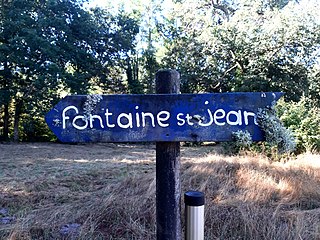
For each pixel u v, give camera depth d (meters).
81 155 7.30
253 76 9.56
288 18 9.22
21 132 11.34
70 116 1.19
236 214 2.36
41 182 3.78
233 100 1.18
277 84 9.53
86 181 3.87
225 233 2.23
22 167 5.28
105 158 6.64
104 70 11.84
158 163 1.27
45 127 11.33
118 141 1.19
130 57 12.50
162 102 1.19
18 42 9.35
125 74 12.73
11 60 9.37
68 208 2.69
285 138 1.17
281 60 9.55
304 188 2.78
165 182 1.26
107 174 4.22
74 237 2.23
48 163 5.78
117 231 2.33
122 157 6.82
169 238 1.26
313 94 9.40
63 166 5.29
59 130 1.19
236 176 3.15
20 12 9.78
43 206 2.85
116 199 2.71
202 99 1.18
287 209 2.51
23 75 10.01
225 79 10.61
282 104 5.16
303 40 9.12
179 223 1.28
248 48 9.68
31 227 2.34
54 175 4.34
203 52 10.38
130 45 11.92
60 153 7.69
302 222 2.21
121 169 4.58
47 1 10.29
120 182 3.34
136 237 2.25
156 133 1.19
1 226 2.37
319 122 5.01
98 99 1.19
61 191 3.37
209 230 2.26
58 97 10.08
